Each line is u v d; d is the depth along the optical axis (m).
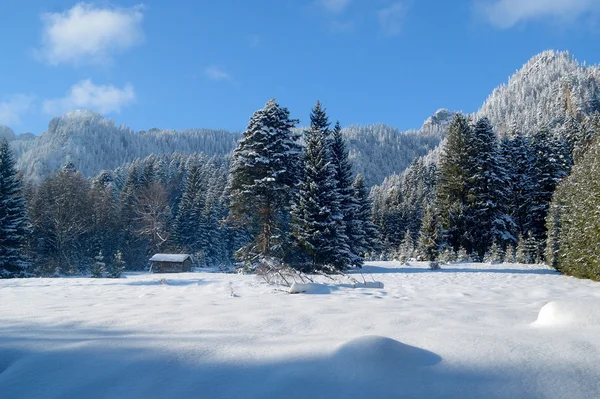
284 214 26.66
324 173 22.66
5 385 2.37
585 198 15.33
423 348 2.98
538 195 35.31
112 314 4.77
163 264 38.78
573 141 45.00
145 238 50.38
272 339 3.38
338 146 29.30
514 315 4.78
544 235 34.78
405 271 19.53
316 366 2.56
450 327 3.94
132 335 3.56
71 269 37.12
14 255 30.20
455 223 31.75
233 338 3.42
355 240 27.06
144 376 2.48
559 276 16.28
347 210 27.28
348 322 4.25
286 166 24.70
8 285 10.91
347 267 22.28
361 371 2.40
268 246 23.59
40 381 2.43
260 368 2.58
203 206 57.03
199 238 53.38
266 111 24.92
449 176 33.47
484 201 31.72
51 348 3.10
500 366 2.53
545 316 3.95
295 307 5.47
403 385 2.24
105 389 2.30
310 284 8.18
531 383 2.28
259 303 6.07
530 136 42.47
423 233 30.41
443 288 10.03
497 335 3.26
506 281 13.42
